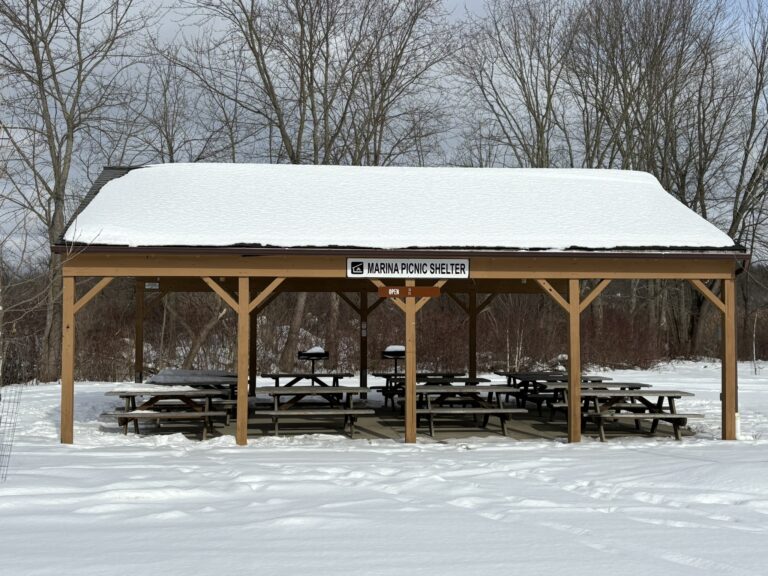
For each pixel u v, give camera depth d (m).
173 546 5.49
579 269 12.61
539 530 6.07
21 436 12.65
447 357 29.89
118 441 12.34
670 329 38.56
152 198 13.55
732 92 36.00
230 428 14.24
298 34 30.83
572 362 12.65
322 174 15.11
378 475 8.94
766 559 5.20
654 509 6.93
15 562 5.05
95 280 31.70
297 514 6.54
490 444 12.41
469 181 15.07
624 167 35.66
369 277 12.27
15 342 24.69
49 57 26.34
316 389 13.15
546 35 36.59
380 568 4.95
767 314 37.91
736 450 11.00
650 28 34.69
